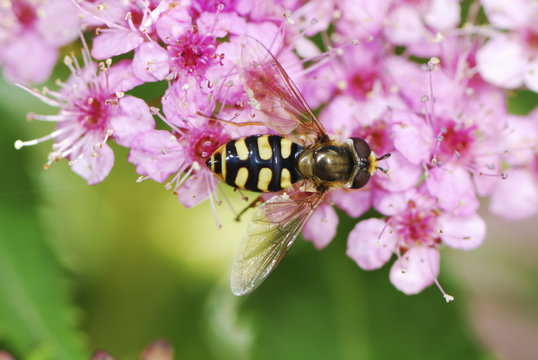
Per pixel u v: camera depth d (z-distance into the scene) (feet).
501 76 0.44
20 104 0.45
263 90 0.42
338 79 0.44
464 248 0.43
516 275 0.48
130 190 0.46
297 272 0.45
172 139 0.42
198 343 0.46
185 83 0.42
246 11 0.42
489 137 0.44
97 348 0.46
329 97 0.44
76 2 0.43
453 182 0.43
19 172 0.45
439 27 0.44
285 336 0.45
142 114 0.42
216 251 0.47
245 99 0.42
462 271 0.48
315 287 0.45
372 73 0.44
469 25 0.44
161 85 0.43
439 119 0.43
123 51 0.42
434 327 0.45
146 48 0.42
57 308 0.44
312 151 0.42
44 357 0.44
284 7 0.44
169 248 0.47
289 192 0.42
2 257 0.44
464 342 0.45
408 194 0.43
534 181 0.44
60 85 0.43
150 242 0.47
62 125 0.43
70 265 0.44
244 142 0.41
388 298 0.45
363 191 0.43
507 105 0.45
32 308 0.44
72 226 0.46
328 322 0.45
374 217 0.44
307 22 0.44
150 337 0.46
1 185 0.44
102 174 0.42
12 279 0.44
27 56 0.44
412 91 0.44
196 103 0.42
